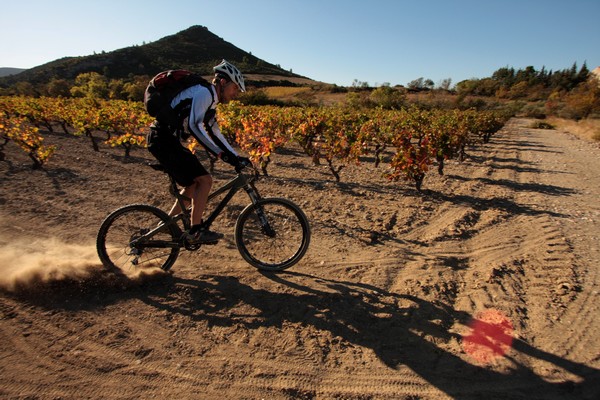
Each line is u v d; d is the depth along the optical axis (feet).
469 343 8.09
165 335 8.02
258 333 8.22
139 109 50.60
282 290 9.91
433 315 9.05
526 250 13.10
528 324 8.81
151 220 13.44
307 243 10.85
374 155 37.76
